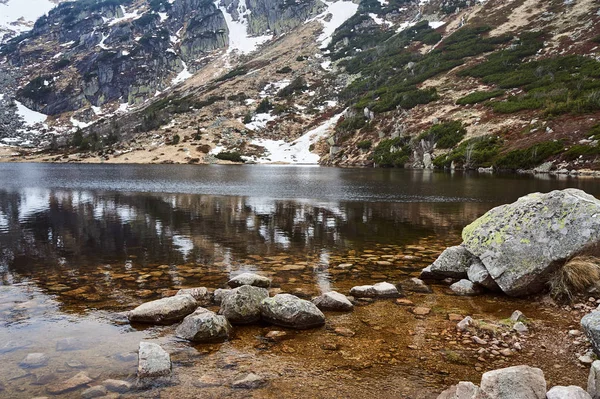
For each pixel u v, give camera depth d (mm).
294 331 6789
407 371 5309
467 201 29188
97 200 29719
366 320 7273
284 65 185125
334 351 5961
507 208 9523
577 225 8047
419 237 16281
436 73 112000
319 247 14312
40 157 122188
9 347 6066
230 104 149000
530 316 7281
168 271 11000
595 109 65312
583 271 7789
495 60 104250
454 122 81562
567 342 6094
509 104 78312
